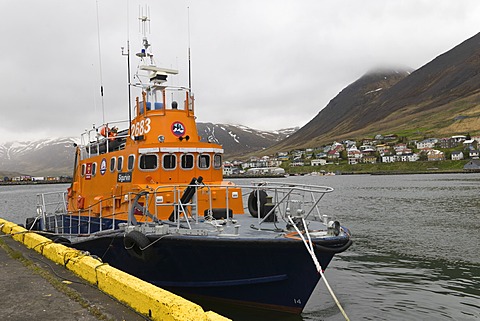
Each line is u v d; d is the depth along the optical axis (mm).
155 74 12125
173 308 5137
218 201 10945
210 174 11391
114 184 11594
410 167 172125
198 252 8539
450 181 88688
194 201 9852
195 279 9234
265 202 10375
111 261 10547
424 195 52594
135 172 10664
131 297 6031
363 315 10523
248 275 8711
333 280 13945
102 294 6691
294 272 8461
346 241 8422
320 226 9297
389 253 18562
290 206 9414
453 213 33344
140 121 11992
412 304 11422
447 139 192250
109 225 11305
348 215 33781
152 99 12219
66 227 13633
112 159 11891
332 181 114000
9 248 10766
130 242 8820
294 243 7875
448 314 10695
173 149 10836
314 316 10391
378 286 13227
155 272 9578
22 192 101438
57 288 7027
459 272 15133
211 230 8633
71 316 5758
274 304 9055
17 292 6855
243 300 9258
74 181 14641
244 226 9273
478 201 42844
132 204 9633
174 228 8750
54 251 9164
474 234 23328
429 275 14695
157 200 10133
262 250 8164
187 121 11883
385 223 28656
